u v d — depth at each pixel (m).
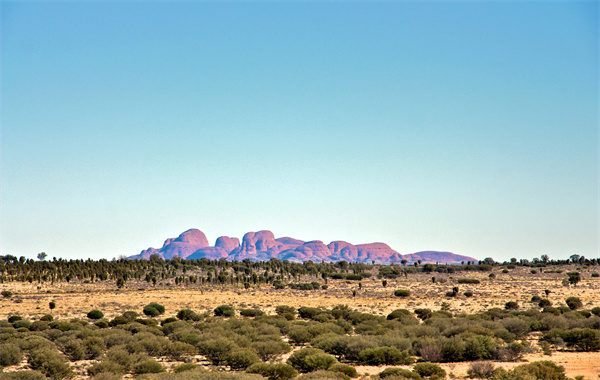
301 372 37.78
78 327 63.69
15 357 40.53
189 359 43.59
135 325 63.75
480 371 35.00
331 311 86.56
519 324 56.41
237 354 39.03
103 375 33.22
